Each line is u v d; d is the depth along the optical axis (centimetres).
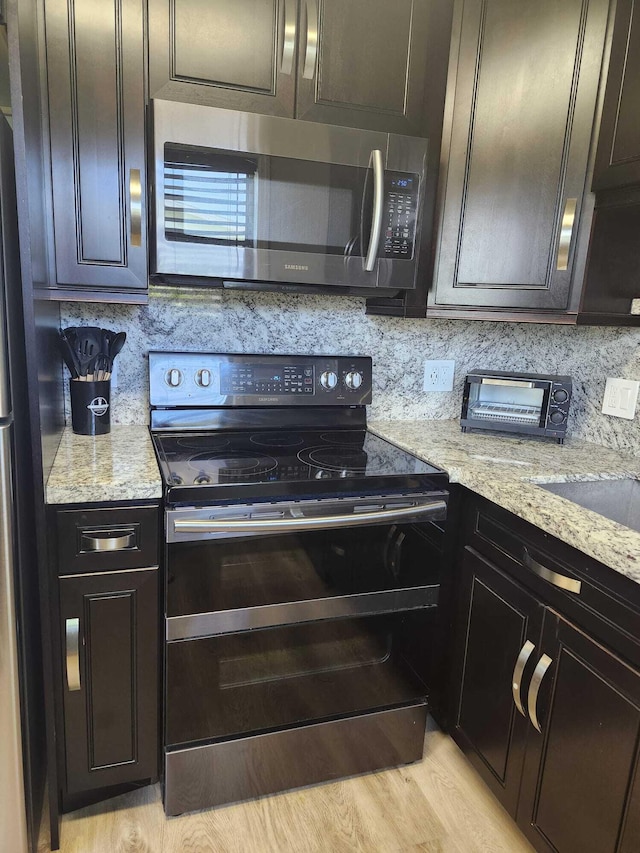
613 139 144
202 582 129
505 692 135
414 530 147
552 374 196
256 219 142
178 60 133
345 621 145
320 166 145
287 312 185
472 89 149
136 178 132
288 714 146
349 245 151
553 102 150
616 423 175
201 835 138
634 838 100
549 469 149
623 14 140
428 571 151
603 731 106
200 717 137
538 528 123
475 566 146
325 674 146
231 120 135
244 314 180
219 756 141
